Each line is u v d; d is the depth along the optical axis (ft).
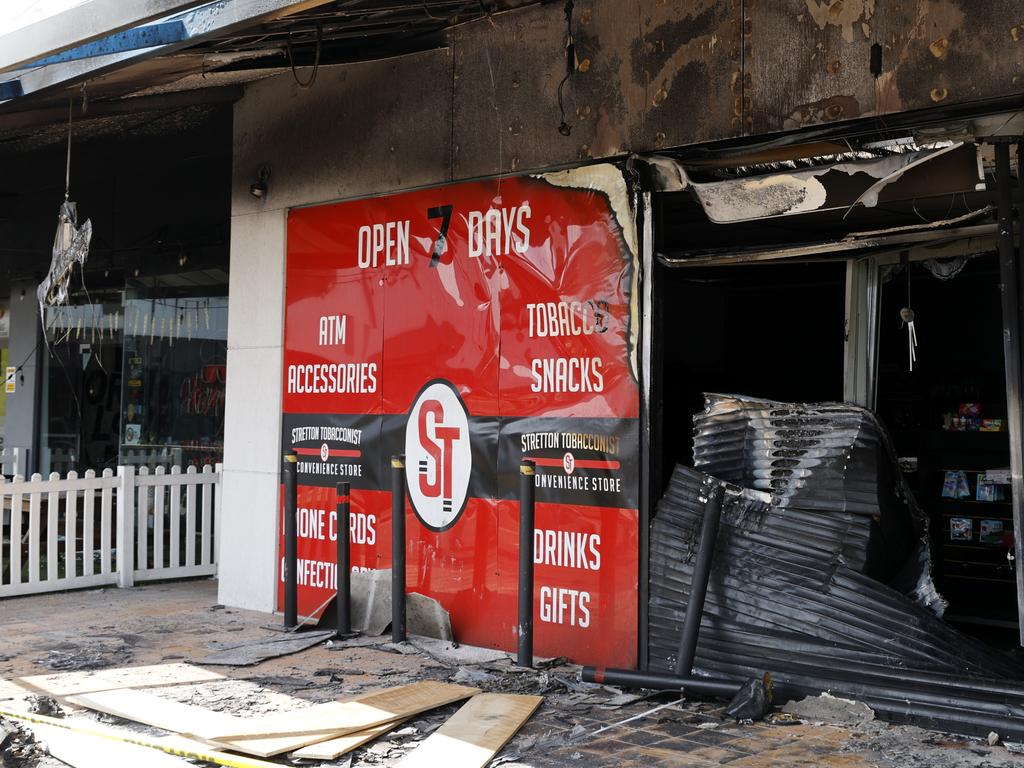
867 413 19.42
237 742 16.15
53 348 49.11
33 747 16.14
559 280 22.54
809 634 18.95
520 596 21.54
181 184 40.24
